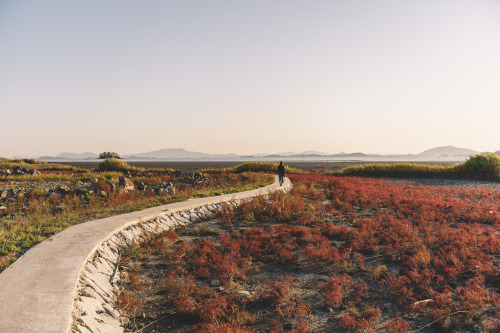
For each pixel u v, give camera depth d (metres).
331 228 13.44
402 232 12.70
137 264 9.52
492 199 21.94
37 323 4.84
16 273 6.75
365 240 12.21
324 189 29.00
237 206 19.03
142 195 19.86
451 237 11.79
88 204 16.72
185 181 30.69
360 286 7.89
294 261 10.24
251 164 54.78
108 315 6.30
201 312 6.77
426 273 8.55
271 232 13.56
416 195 23.22
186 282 8.59
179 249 10.67
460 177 40.22
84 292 6.38
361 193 23.70
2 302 5.48
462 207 18.14
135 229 11.93
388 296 7.90
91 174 35.88
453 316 6.84
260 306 7.41
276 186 27.34
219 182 31.36
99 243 9.05
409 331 6.38
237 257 10.27
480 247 11.33
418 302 7.24
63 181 29.89
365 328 6.31
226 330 5.87
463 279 8.77
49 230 10.45
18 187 22.92
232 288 8.09
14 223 11.66
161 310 7.14
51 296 5.73
